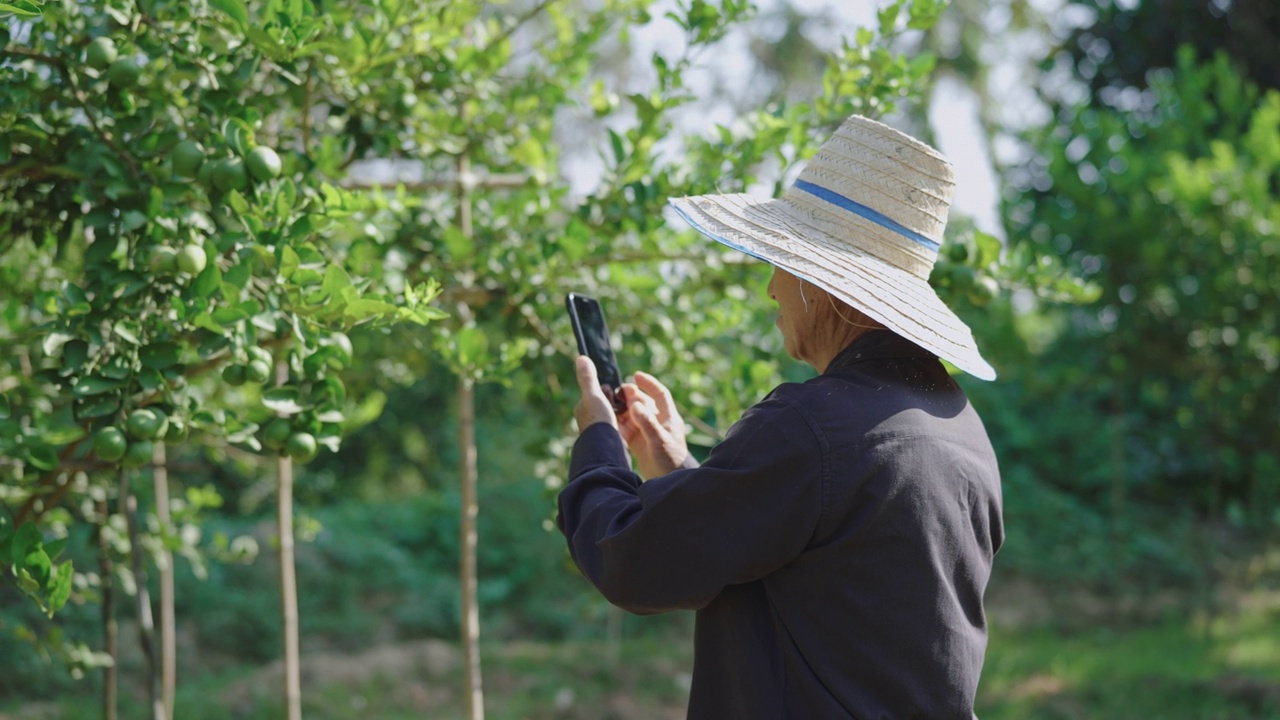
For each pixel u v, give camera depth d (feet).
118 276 6.23
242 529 26.22
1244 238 21.24
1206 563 26.13
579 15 10.27
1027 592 28.12
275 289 6.06
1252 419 23.57
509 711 18.80
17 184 7.30
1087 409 36.65
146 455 6.05
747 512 4.62
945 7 8.17
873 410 4.81
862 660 4.62
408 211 9.01
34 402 8.20
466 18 8.09
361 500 33.88
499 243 9.11
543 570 27.78
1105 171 23.53
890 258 5.30
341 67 7.20
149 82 7.07
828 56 8.37
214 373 9.54
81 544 19.07
